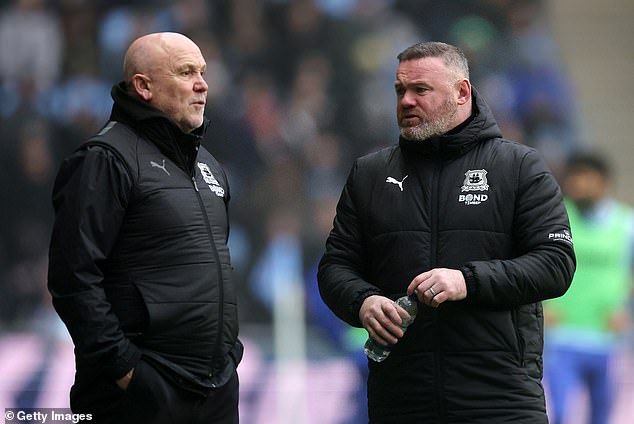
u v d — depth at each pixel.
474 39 54.50
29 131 47.69
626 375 31.30
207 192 15.72
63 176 15.10
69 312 14.63
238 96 49.88
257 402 32.41
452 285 14.81
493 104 52.84
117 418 15.02
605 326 29.66
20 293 43.47
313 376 32.31
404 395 15.55
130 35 51.09
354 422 30.70
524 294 15.15
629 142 57.53
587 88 59.12
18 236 45.44
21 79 49.12
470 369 15.30
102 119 49.50
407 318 14.98
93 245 14.72
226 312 15.44
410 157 16.17
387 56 52.69
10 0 50.12
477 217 15.62
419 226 15.74
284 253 43.69
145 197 15.05
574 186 29.67
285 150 48.81
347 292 15.70
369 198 16.23
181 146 15.45
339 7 53.34
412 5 54.19
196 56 15.69
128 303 15.00
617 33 61.03
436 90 15.90
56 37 50.19
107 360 14.52
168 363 14.92
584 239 29.56
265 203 46.50
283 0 52.94
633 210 55.66
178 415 15.03
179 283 15.05
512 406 15.27
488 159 15.89
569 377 29.62
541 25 56.12
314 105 50.59
